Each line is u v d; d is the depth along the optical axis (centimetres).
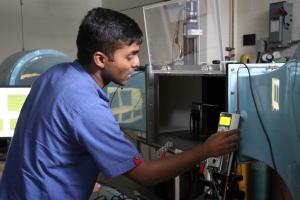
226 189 103
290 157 72
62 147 91
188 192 150
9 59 205
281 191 138
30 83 193
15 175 96
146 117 162
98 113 89
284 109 74
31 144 93
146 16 176
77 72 95
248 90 99
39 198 92
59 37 385
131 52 92
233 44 281
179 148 144
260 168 146
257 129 94
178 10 168
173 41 172
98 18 90
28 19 365
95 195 154
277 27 241
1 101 189
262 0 261
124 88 169
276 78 79
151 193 158
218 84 163
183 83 179
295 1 240
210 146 97
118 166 91
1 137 190
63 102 90
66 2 386
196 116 168
